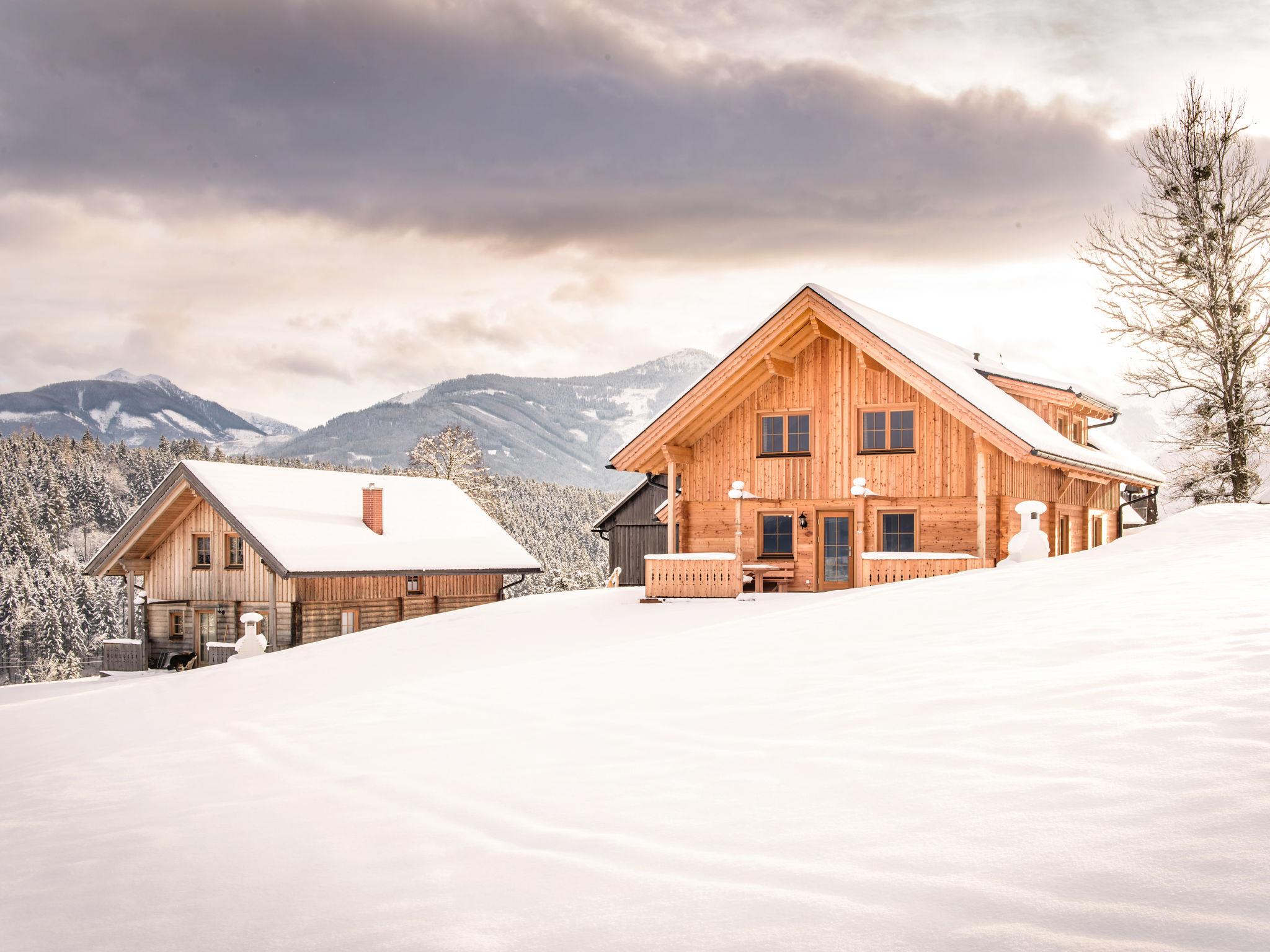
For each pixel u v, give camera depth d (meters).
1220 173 30.95
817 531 23.72
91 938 4.81
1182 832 4.34
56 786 8.52
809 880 4.45
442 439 65.44
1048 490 24.34
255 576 32.44
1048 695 6.58
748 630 12.56
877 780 5.59
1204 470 30.94
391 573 33.03
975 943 3.73
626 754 6.98
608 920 4.32
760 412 24.36
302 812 6.54
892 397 23.05
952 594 13.15
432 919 4.53
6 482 121.25
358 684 13.74
